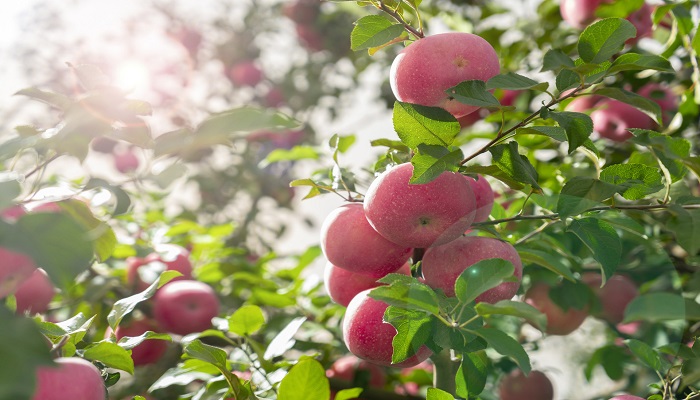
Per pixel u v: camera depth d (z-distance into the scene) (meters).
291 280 1.48
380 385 1.20
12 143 0.69
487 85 0.80
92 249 0.60
